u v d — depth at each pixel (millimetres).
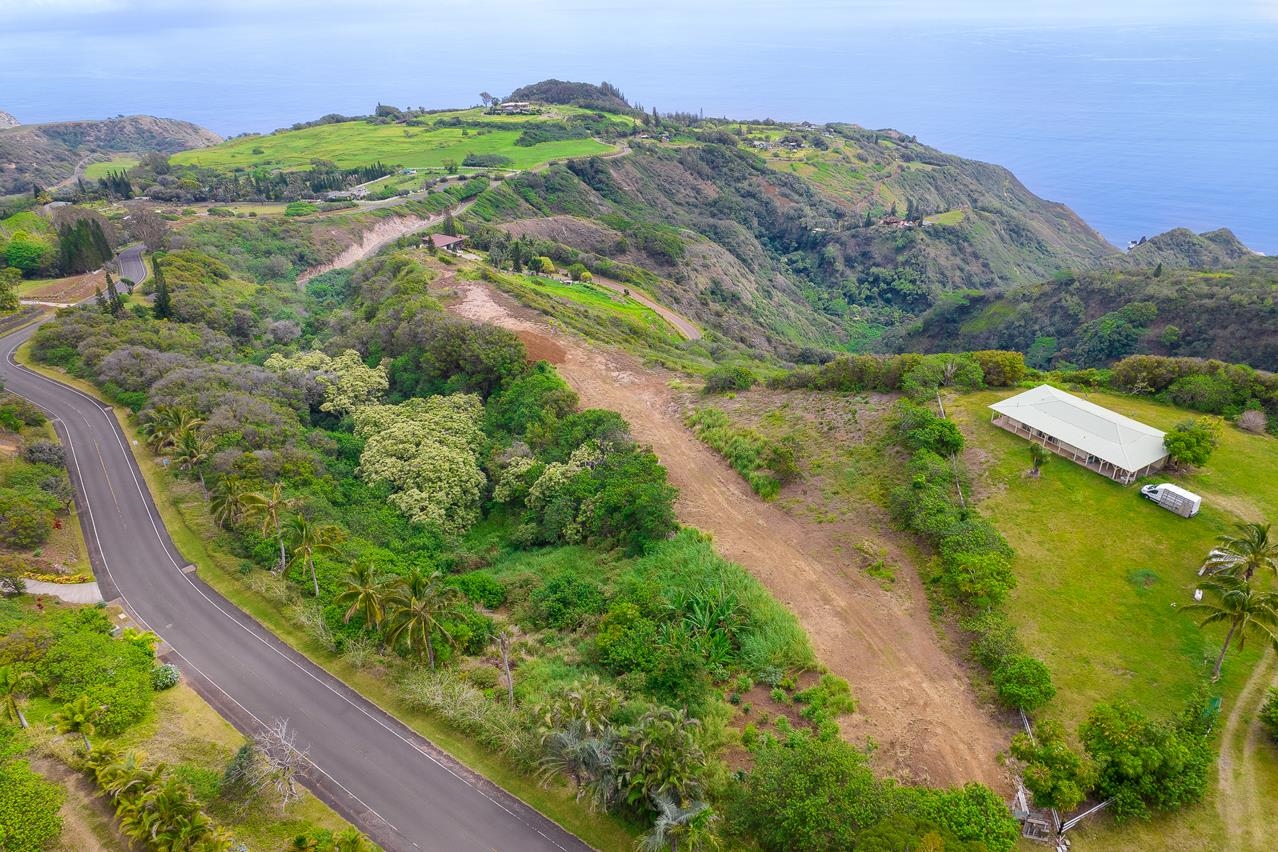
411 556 63781
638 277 180000
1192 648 48438
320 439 81312
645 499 65062
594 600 56594
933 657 50375
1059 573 55250
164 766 38031
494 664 51094
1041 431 68062
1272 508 59812
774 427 80125
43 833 35156
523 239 183500
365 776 42375
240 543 63219
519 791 41562
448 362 97000
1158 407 75062
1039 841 37375
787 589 57562
